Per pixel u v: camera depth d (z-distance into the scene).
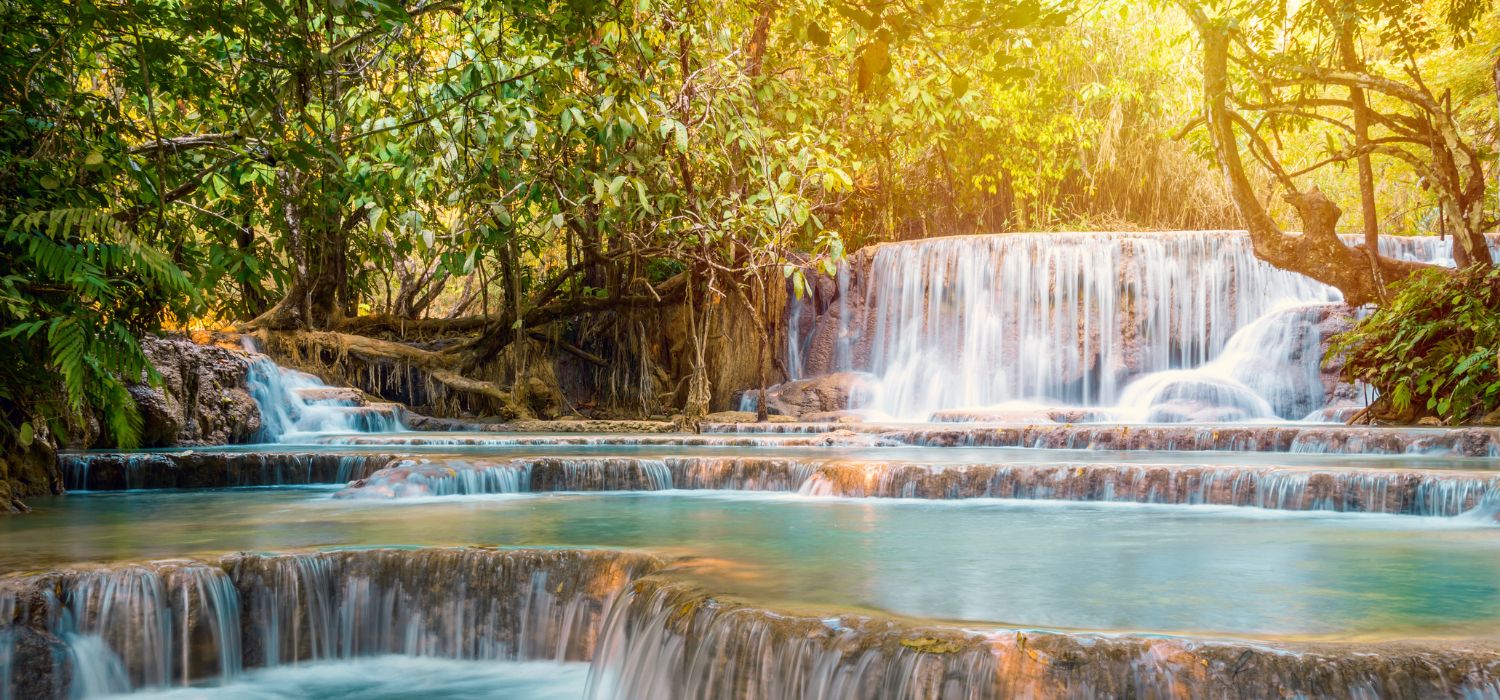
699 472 10.18
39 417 9.27
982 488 9.13
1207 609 4.38
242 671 5.62
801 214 14.39
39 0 6.13
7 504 8.09
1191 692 3.48
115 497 9.44
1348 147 13.92
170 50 6.16
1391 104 20.56
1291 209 23.44
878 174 21.95
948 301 19.89
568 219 17.14
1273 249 13.97
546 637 5.73
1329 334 16.67
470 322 21.17
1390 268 13.64
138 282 7.55
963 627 3.88
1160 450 12.23
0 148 6.78
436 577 5.87
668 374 20.56
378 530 6.98
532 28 7.61
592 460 10.12
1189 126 14.64
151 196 7.09
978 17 3.33
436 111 9.29
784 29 15.84
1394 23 12.87
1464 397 11.73
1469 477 7.56
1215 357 18.23
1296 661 3.44
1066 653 3.61
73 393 6.00
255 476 10.71
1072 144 22.05
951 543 6.43
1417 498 7.85
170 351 13.30
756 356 20.22
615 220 15.88
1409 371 12.81
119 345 6.39
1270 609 4.38
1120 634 3.71
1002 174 22.61
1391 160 21.98
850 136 19.09
